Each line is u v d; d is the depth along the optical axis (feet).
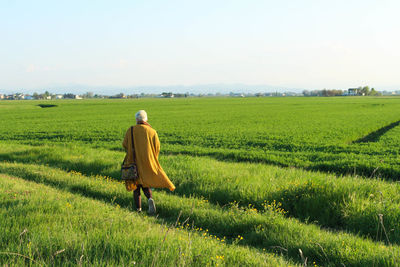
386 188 23.79
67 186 27.32
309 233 17.17
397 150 56.90
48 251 12.51
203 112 205.46
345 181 25.32
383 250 14.58
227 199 23.95
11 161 40.60
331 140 72.54
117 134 92.02
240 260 13.17
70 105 341.00
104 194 25.17
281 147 64.08
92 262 11.81
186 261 11.81
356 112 186.29
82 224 16.20
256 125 115.03
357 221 19.33
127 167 21.25
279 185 25.23
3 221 15.80
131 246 13.29
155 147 22.08
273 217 19.12
